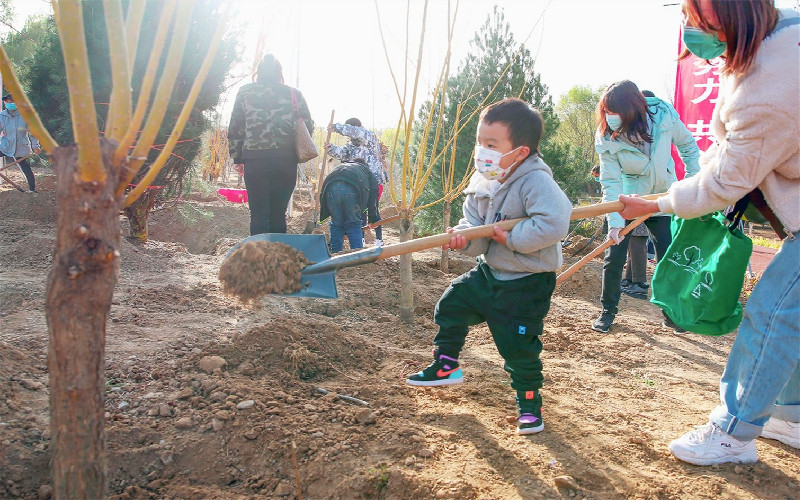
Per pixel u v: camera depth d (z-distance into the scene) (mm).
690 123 7324
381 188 7145
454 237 2541
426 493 2238
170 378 2990
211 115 7555
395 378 3320
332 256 2650
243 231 9820
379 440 2570
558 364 3910
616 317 5422
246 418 2646
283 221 5887
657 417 3084
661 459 2613
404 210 4383
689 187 2527
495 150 2557
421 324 4586
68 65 1338
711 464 2562
